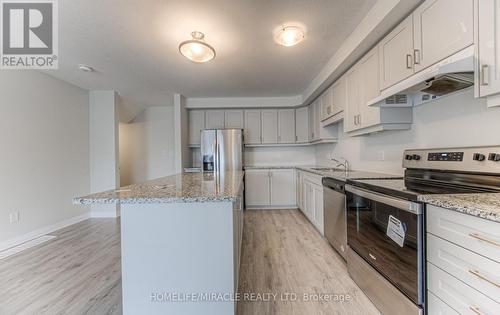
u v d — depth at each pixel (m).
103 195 1.30
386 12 1.71
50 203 3.37
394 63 1.86
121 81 3.64
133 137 5.30
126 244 1.32
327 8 1.90
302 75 3.46
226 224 1.31
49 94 3.38
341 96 2.96
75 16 1.97
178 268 1.31
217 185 1.76
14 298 1.77
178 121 4.36
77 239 3.03
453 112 1.65
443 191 1.31
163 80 3.61
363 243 1.80
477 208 0.88
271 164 5.16
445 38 1.37
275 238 2.97
